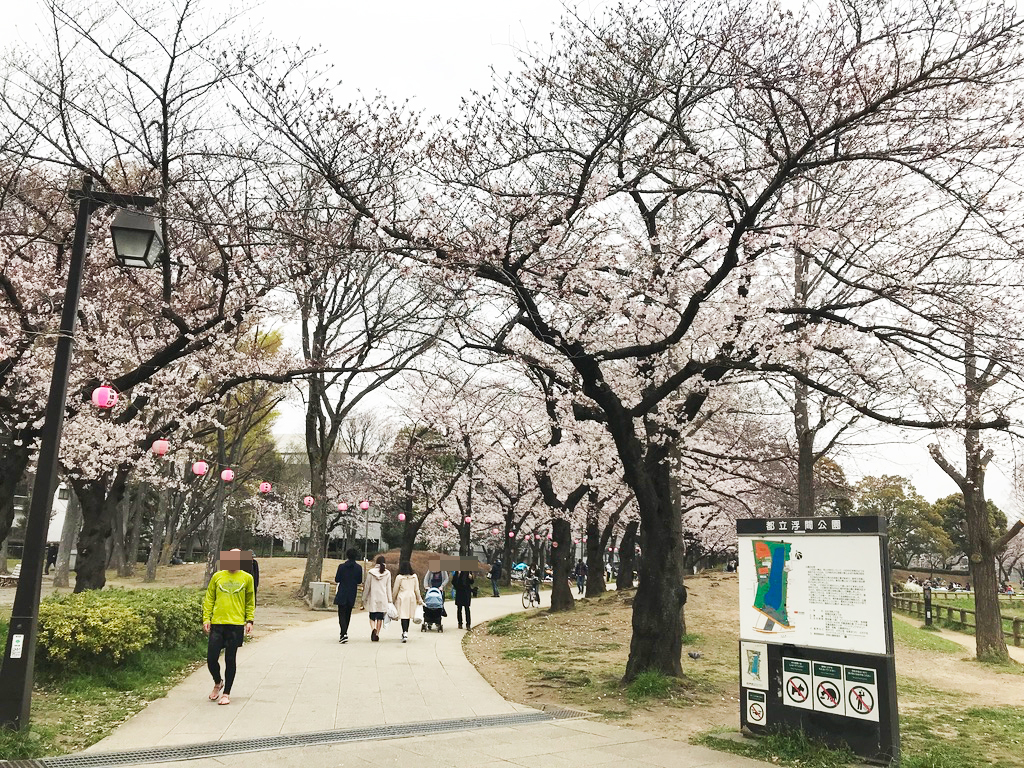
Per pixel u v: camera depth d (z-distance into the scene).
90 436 12.54
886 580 6.39
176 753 5.79
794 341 10.04
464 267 8.63
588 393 9.84
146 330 12.89
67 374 6.67
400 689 9.02
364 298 19.88
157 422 16.17
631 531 25.69
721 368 10.22
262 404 28.95
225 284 10.13
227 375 14.30
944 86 7.32
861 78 7.36
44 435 6.42
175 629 10.16
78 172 9.40
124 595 10.28
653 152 8.92
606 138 8.51
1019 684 12.48
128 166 10.69
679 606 9.83
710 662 12.18
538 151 8.98
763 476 23.12
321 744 6.24
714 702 8.76
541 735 6.93
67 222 10.88
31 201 9.84
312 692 8.57
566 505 20.47
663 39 8.12
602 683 9.96
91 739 6.10
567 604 19.77
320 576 21.23
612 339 11.17
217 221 9.50
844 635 6.53
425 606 15.62
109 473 14.48
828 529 6.78
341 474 38.94
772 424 21.44
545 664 11.67
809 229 8.92
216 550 22.95
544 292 9.34
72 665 7.87
